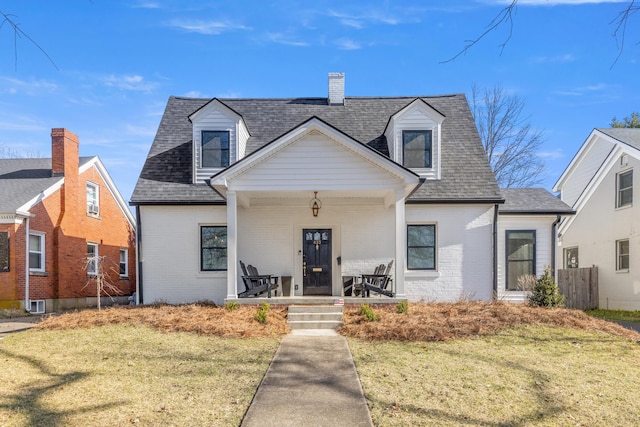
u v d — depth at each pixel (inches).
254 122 615.8
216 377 254.8
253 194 511.5
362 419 195.2
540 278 497.7
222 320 395.9
